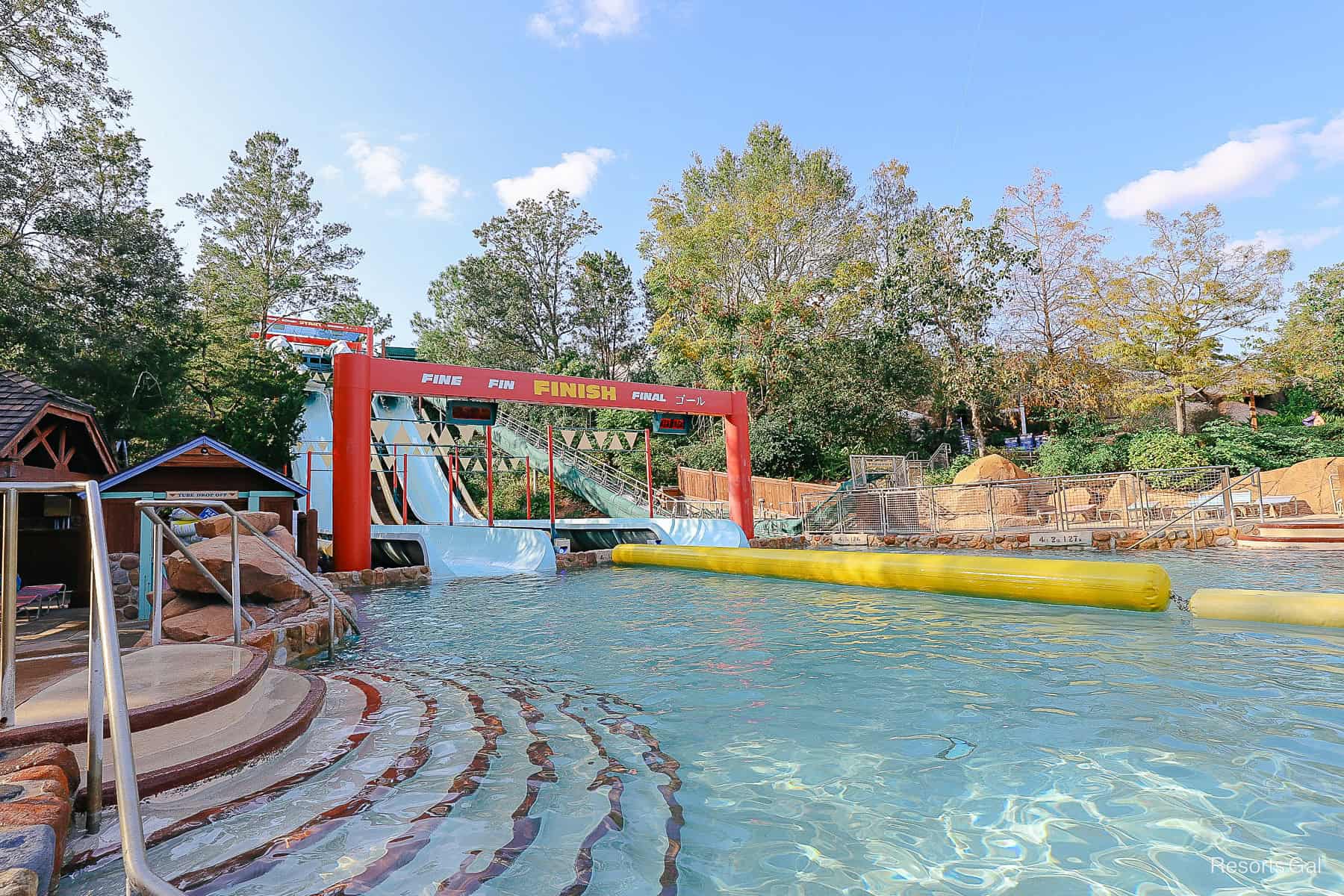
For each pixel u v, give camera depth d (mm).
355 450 14094
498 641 7535
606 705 4820
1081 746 3748
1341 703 4391
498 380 16547
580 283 51344
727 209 35375
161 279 20703
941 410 37125
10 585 2992
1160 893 2301
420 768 3523
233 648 4633
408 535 15820
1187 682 4961
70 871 2326
